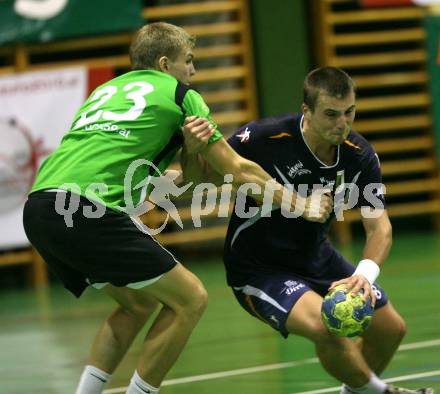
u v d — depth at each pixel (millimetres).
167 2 25000
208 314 16094
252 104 24859
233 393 10188
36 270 22391
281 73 25016
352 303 8227
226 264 9391
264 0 24906
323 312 8289
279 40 25000
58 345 14266
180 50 8930
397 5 24969
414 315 14258
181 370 11680
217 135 8531
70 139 8617
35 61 24734
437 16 25156
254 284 9102
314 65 25953
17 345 14586
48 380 11742
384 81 25547
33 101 21141
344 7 26312
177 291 8320
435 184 25797
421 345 12008
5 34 22109
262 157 9062
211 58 24984
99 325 15852
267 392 10094
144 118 8438
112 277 8281
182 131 8523
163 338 8359
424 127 26016
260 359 12016
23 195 21031
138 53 8945
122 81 8781
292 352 12312
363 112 26578
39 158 21141
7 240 20969
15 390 11273
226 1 24656
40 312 18031
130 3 22750
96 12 22547
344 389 9062
